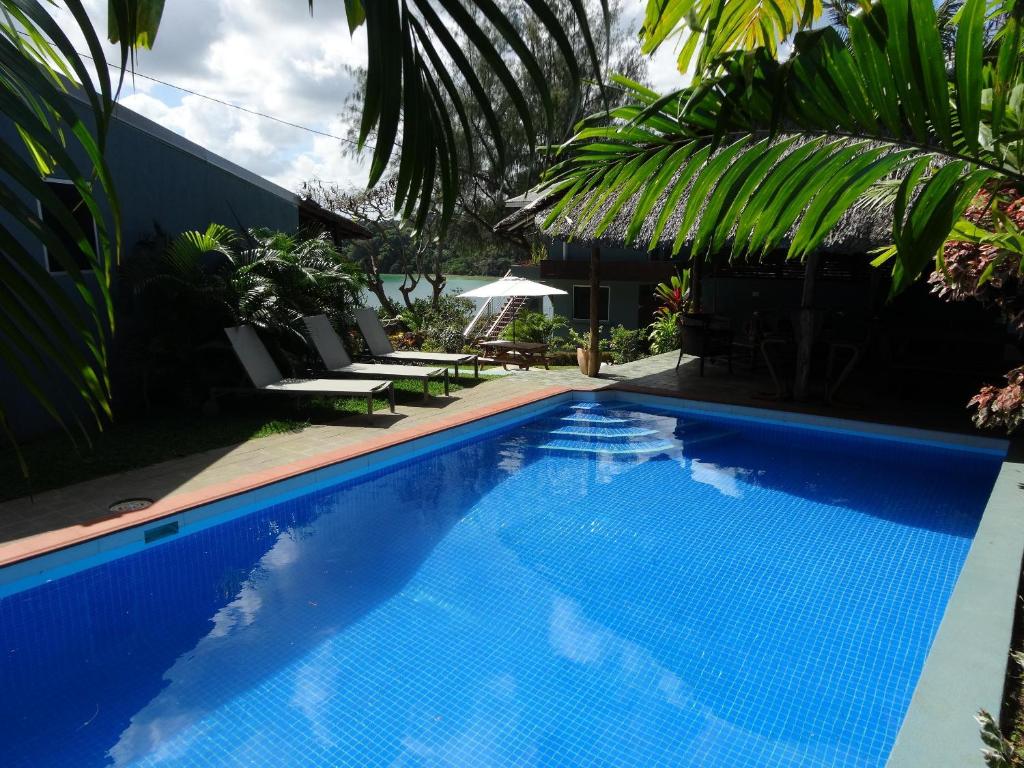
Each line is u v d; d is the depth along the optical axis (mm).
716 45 2340
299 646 4383
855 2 2037
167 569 5461
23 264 839
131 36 1036
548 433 9445
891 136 1849
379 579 5297
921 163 1785
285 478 6613
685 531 6199
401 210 1016
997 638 3270
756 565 5504
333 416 9219
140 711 3742
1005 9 1905
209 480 6504
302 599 4984
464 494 7156
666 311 17531
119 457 7117
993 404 5254
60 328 883
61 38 912
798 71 1796
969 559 4188
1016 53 1646
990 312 12578
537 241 26109
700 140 2170
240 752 3445
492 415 9414
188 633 4520
